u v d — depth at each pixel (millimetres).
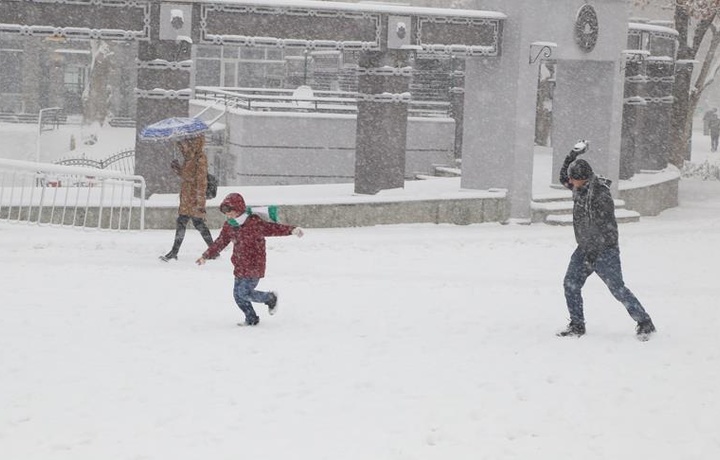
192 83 111938
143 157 49469
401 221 53219
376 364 22766
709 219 64062
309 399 19875
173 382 20938
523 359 23531
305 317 28125
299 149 80562
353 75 101562
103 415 18672
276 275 35625
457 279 36469
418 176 82312
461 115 85312
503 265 40625
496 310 30000
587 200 25953
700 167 93312
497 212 56312
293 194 54875
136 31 47969
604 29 60656
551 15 57375
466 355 23844
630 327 27938
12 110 148000
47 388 20344
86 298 29766
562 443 17516
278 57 122750
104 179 44344
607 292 34531
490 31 56469
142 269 35375
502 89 56938
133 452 16594
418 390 20656
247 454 16578
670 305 31766
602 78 62719
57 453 16562
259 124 79625
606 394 20609
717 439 17844
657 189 69750
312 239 45281
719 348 25156
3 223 43156
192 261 37906
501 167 57094
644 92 74062
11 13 45781
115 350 23609
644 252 46125
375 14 53375
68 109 151625
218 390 20391
